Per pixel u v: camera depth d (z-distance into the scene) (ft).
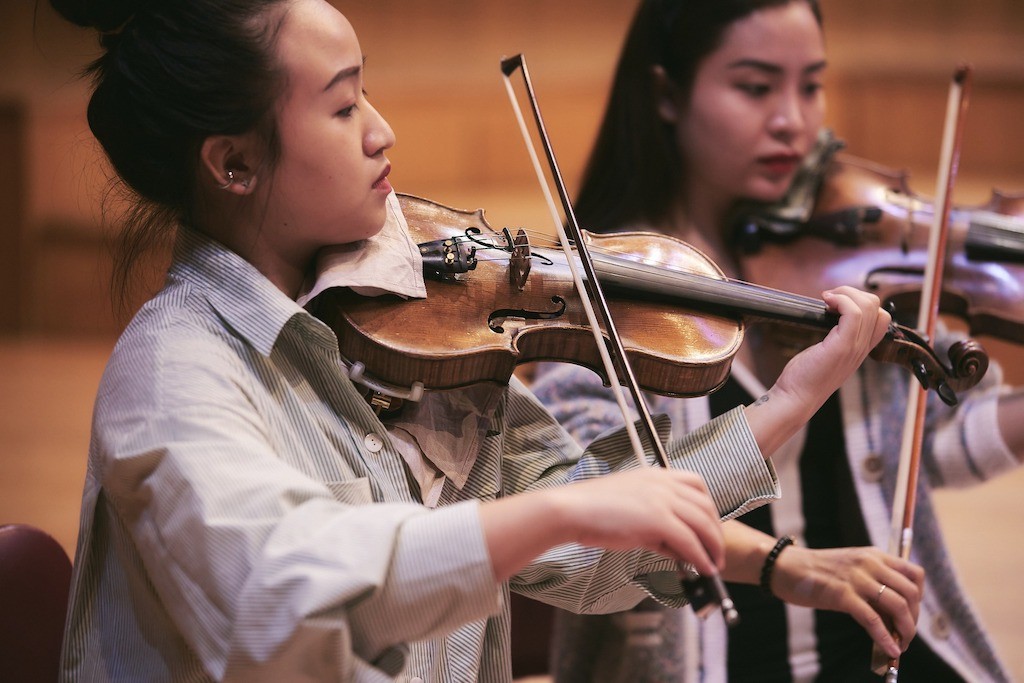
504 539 5.94
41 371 32.63
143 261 8.20
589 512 5.92
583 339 8.05
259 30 6.95
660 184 11.71
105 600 7.16
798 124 11.28
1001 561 19.56
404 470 7.49
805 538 10.87
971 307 11.59
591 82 38.99
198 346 6.82
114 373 6.84
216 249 7.29
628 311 8.31
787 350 10.71
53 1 7.30
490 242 8.39
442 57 39.58
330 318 7.55
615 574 8.09
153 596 6.96
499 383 7.65
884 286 11.50
